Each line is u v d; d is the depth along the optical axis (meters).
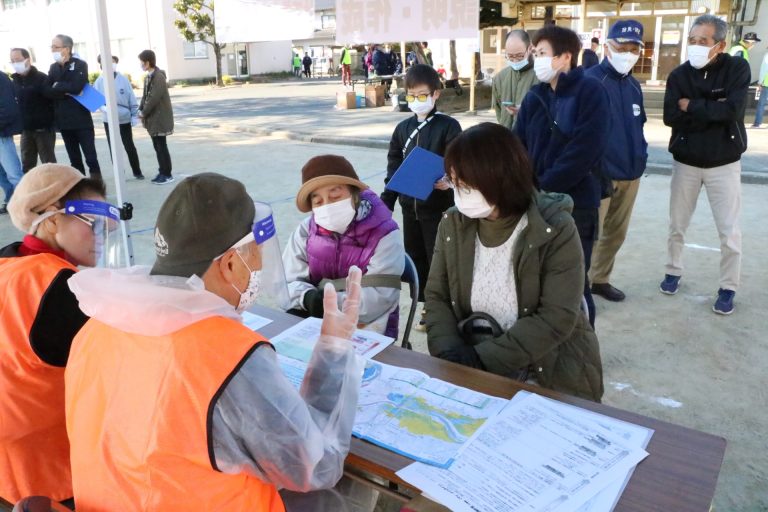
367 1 2.29
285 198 6.88
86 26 25.86
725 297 3.78
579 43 3.08
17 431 1.56
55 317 1.53
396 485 1.46
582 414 1.53
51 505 1.16
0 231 5.82
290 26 2.46
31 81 6.77
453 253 2.05
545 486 1.27
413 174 2.89
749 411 2.84
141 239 5.56
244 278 1.26
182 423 1.04
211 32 24.02
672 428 1.46
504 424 1.49
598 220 3.20
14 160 6.24
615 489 1.26
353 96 15.10
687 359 3.31
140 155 9.94
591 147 2.94
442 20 2.16
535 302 1.98
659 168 7.54
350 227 2.44
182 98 20.12
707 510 1.20
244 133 12.27
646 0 12.79
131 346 1.12
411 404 1.59
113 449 1.10
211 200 1.18
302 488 1.17
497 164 1.81
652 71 15.35
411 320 2.54
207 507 1.08
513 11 13.01
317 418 1.27
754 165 7.50
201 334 1.09
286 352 1.88
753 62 14.66
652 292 4.16
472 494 1.25
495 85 4.83
